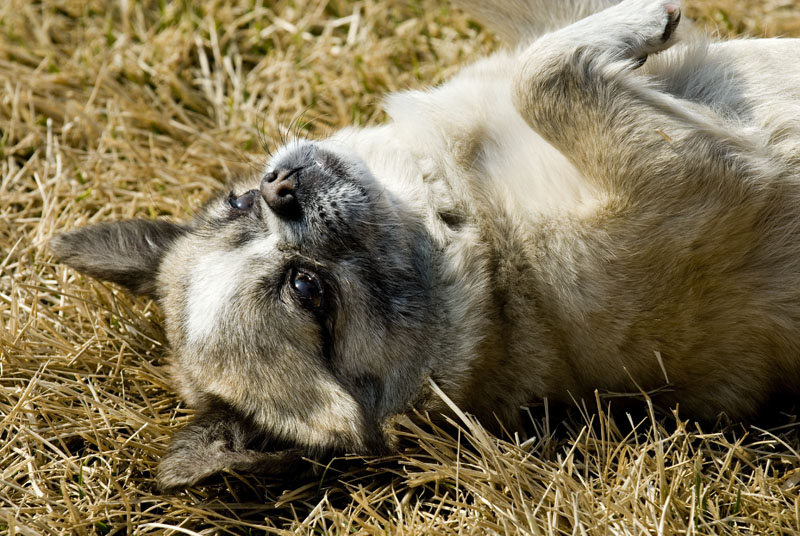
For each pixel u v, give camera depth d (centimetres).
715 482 482
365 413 511
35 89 786
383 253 517
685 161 464
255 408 514
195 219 596
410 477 504
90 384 579
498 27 641
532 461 509
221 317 511
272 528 486
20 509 506
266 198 513
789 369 517
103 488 532
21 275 655
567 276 494
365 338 509
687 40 541
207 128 787
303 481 522
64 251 607
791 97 503
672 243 471
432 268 523
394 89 758
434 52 821
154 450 543
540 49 492
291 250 512
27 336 619
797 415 538
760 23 789
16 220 702
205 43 831
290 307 501
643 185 466
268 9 855
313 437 511
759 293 491
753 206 471
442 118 556
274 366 506
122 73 814
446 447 508
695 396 525
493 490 476
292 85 799
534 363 520
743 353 509
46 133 766
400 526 475
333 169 526
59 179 724
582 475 508
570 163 492
